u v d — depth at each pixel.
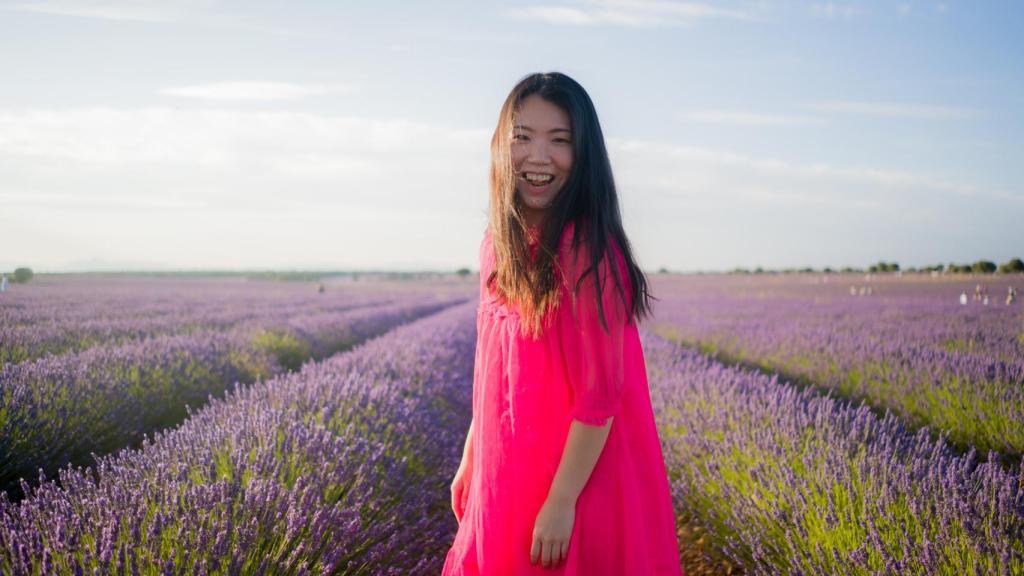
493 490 1.33
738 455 3.57
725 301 28.70
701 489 3.49
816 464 3.11
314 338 11.36
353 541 2.49
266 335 10.45
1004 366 6.14
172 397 5.66
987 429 4.63
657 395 5.56
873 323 13.74
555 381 1.30
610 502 1.31
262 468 2.66
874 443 3.41
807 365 8.30
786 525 2.73
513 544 1.30
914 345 8.47
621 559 1.30
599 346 1.25
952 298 26.19
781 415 4.13
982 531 2.21
